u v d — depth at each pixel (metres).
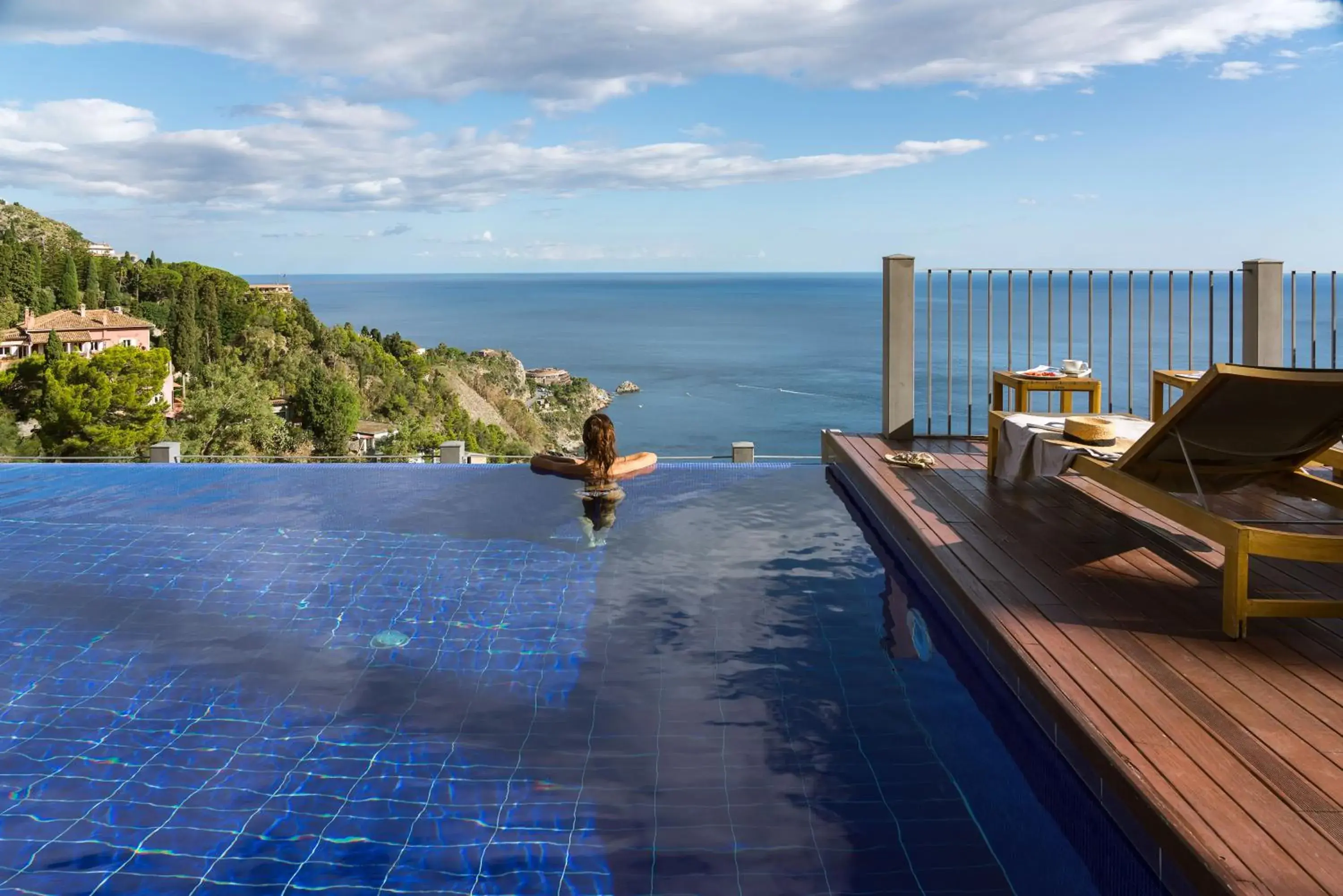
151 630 3.28
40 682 2.85
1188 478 3.54
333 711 2.64
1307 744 1.97
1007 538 3.68
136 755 2.39
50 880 1.86
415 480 5.88
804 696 2.70
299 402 66.25
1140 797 1.78
